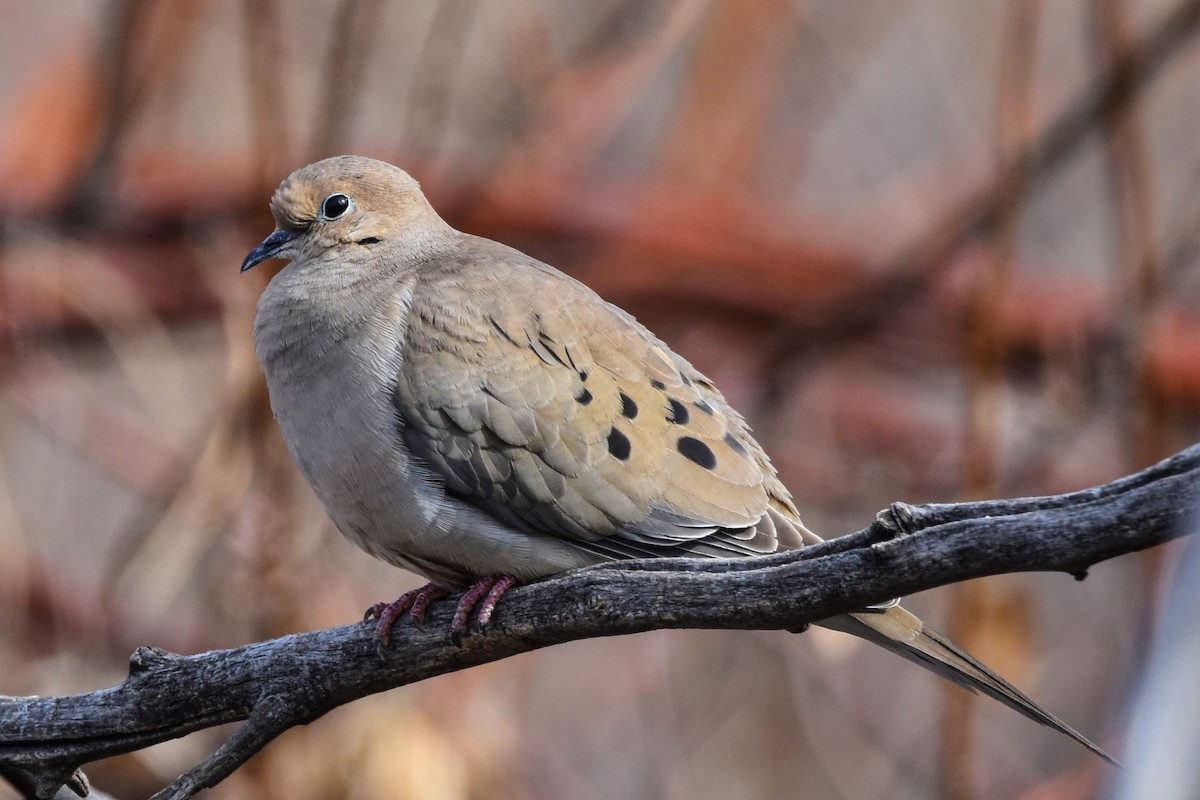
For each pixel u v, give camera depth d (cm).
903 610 747
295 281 851
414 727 1054
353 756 1041
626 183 1498
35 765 717
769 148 1584
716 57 1520
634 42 1522
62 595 1280
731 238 1484
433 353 789
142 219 1436
